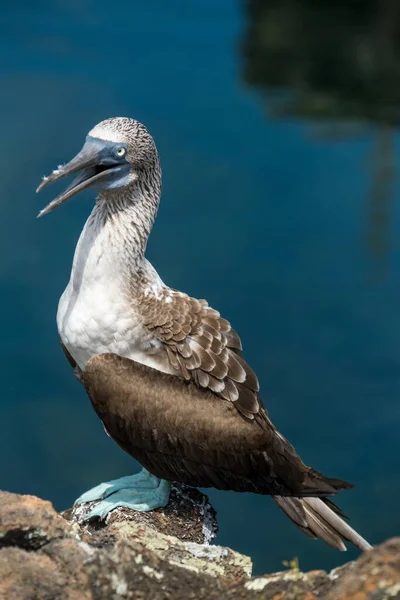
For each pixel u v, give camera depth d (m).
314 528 9.86
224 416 9.74
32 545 7.25
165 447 9.75
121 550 7.17
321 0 46.84
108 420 9.79
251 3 48.31
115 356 9.78
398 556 6.68
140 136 9.99
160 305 9.94
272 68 42.34
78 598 6.89
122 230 9.94
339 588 6.71
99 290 9.85
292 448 10.09
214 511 10.28
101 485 10.30
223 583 7.29
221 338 9.97
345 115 37.41
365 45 44.31
